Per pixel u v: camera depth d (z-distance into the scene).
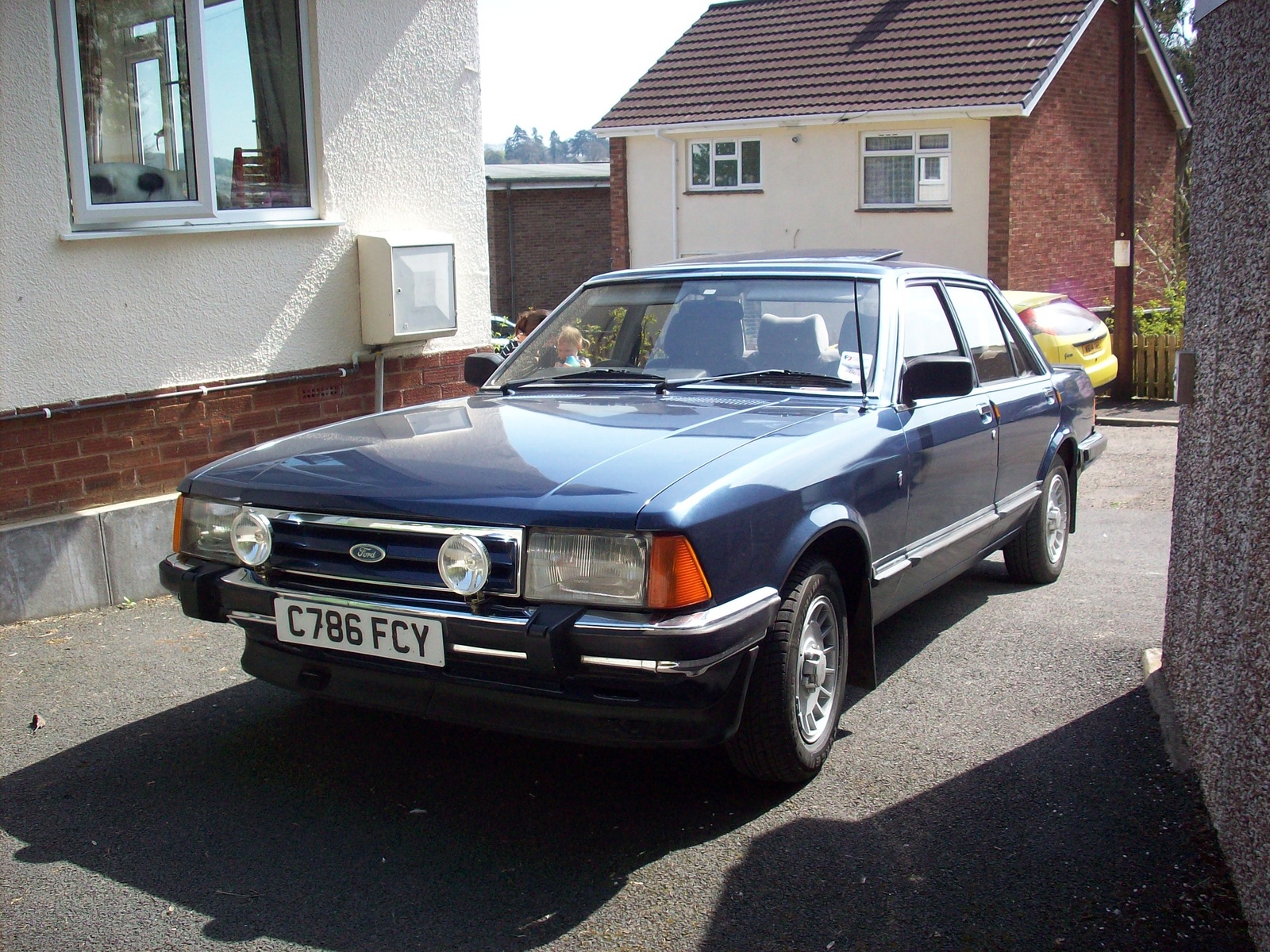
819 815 3.68
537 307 31.03
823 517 3.76
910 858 3.40
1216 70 3.88
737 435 3.86
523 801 3.82
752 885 3.26
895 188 20.12
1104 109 20.95
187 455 6.50
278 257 6.88
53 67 5.75
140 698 4.75
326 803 3.81
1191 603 4.04
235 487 3.82
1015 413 5.61
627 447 3.72
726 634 3.25
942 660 5.15
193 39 6.34
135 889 3.28
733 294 4.84
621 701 3.28
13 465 5.75
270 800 3.84
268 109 6.84
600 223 31.12
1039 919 3.07
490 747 4.26
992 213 18.98
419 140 7.65
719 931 3.04
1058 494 6.50
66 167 5.86
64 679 4.98
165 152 6.34
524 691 3.35
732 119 21.11
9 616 5.70
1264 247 3.20
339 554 3.57
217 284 6.57
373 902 3.20
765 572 3.49
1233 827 3.20
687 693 3.27
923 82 19.84
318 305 7.13
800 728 3.77
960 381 4.38
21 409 5.75
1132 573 6.71
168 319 6.35
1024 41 19.73
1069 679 4.88
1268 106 3.24
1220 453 3.62
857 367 4.50
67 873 3.37
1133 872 3.29
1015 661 5.12
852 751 4.17
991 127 18.80
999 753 4.12
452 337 7.99
